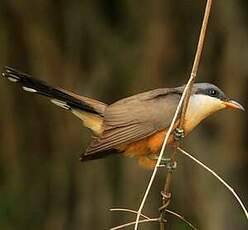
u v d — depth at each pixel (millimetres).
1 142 13695
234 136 13867
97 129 8070
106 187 13695
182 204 13547
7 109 13617
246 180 13898
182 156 13641
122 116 7875
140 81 13625
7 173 13734
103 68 13836
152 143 7844
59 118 13797
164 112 7824
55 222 13711
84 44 13914
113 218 13602
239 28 13875
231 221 13586
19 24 13516
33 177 13820
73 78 13664
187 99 6871
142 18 13867
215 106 8016
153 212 13367
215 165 13742
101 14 14094
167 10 13797
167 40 13734
